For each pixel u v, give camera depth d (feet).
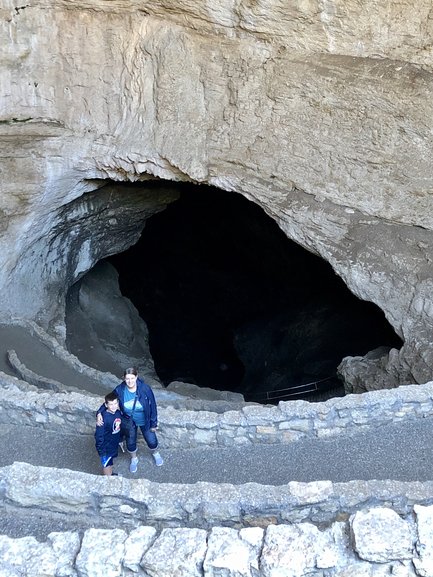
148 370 56.08
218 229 71.26
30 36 40.01
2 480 20.07
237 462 24.56
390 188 36.29
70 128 42.93
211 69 38.37
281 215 39.96
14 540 17.67
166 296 74.84
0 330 43.01
